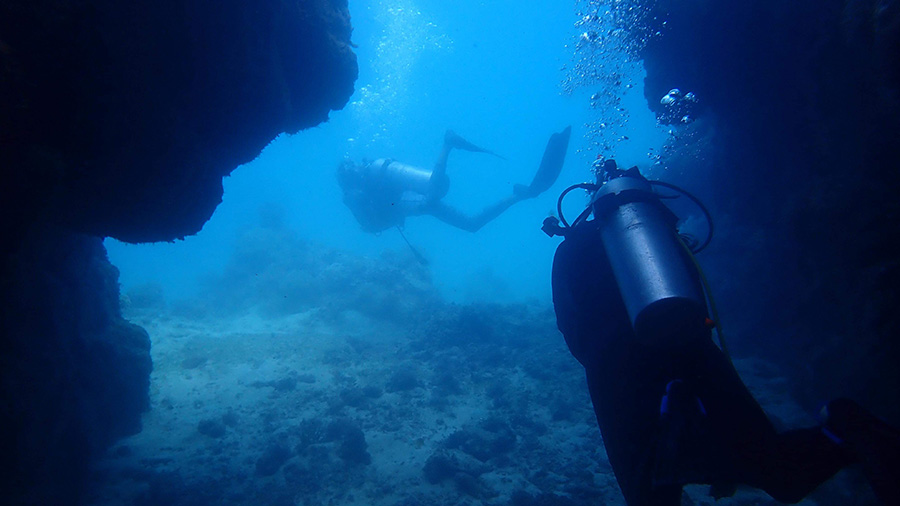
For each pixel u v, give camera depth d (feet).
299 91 19.83
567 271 7.66
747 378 24.80
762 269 26.48
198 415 26.45
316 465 21.25
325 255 62.13
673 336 5.66
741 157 27.78
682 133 42.91
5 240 11.13
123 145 12.66
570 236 7.98
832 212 20.24
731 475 5.12
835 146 20.93
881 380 17.63
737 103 27.02
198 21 13.39
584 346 6.96
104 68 11.30
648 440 5.68
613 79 36.94
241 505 18.60
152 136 13.32
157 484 18.90
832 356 20.16
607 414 6.28
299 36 18.01
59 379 16.92
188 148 14.89
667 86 32.96
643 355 6.07
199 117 15.78
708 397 5.41
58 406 16.85
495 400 28.35
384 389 30.53
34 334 15.56
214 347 37.88
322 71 19.42
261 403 28.14
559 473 21.06
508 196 35.09
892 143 17.62
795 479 5.00
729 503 17.06
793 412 21.29
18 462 14.42
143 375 25.59
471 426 24.72
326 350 37.99
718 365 5.51
